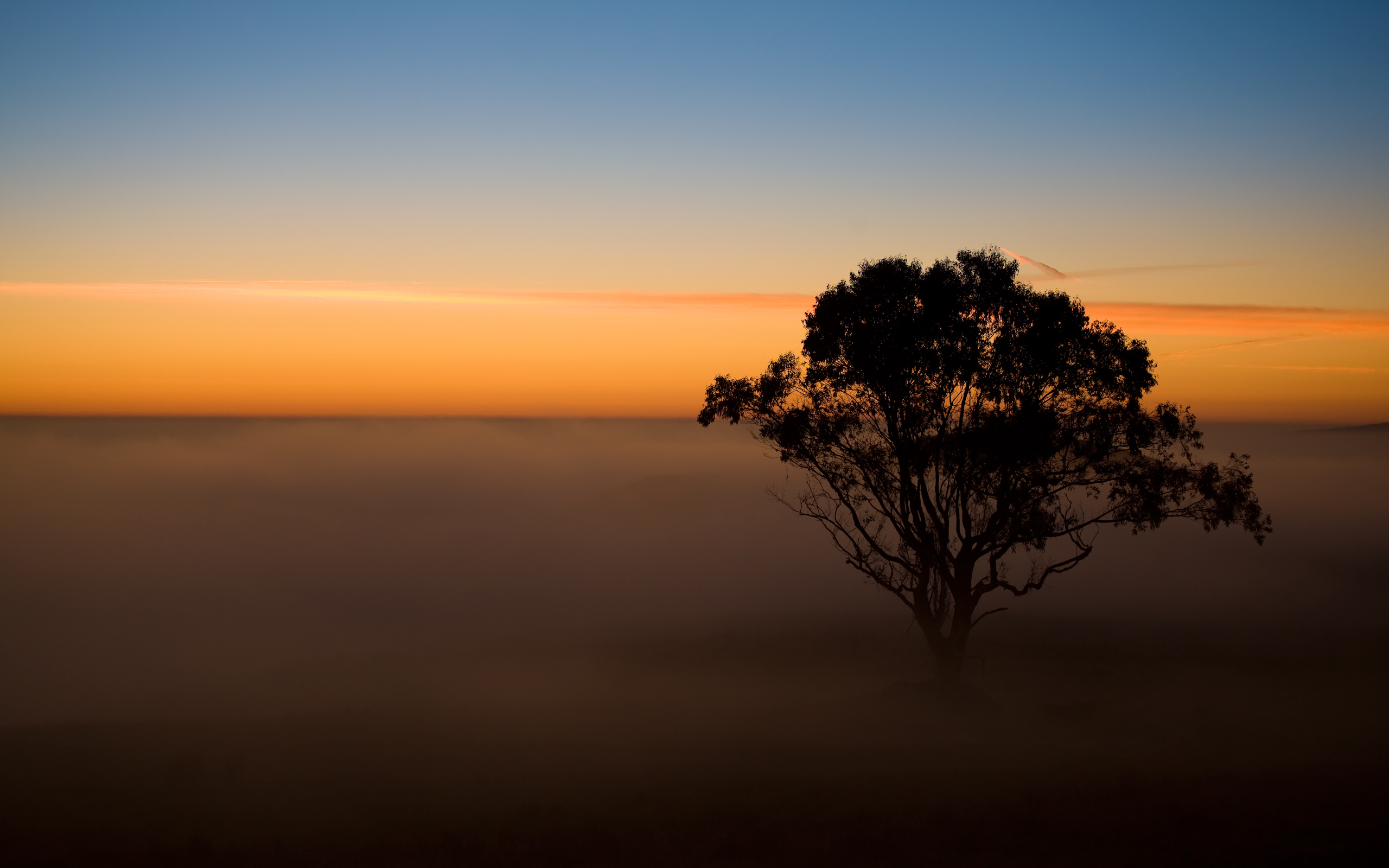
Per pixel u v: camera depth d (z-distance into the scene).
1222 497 32.44
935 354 31.34
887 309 32.00
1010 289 31.70
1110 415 32.12
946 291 31.45
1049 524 33.12
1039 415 31.58
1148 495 32.56
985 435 32.38
